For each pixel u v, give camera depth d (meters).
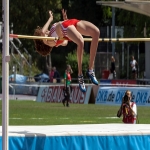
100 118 36.66
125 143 16.81
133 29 75.75
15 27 86.06
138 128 18.12
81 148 16.38
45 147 16.05
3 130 14.78
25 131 16.83
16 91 66.69
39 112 41.66
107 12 85.56
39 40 17.42
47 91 54.72
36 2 85.38
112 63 67.38
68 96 47.97
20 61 76.44
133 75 68.75
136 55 83.88
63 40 17.39
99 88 51.84
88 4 99.69
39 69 90.38
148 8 46.44
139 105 47.94
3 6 14.70
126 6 45.97
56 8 86.88
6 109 14.78
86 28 17.08
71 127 18.62
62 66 96.00
